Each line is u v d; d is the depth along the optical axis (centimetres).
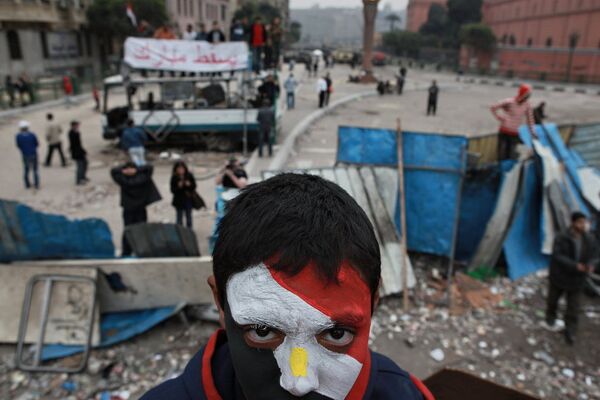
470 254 697
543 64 5172
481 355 493
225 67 1275
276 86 1491
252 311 69
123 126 1316
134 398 415
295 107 2200
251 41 1501
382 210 629
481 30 5862
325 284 70
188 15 4728
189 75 1342
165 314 497
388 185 644
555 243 517
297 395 68
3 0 2569
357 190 626
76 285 475
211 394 90
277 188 84
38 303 470
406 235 673
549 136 752
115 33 3634
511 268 646
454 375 190
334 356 70
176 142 1354
